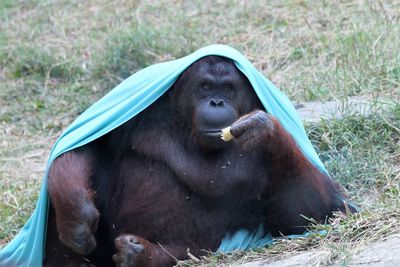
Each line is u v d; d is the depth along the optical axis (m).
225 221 11.52
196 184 11.37
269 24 20.05
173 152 11.46
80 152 11.30
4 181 15.51
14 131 18.00
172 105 11.55
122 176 11.62
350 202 12.08
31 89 19.42
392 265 9.37
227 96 11.34
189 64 11.41
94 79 19.45
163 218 11.43
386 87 15.86
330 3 20.39
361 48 17.36
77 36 21.25
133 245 10.61
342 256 9.84
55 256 11.78
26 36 21.50
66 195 10.74
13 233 13.61
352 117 14.41
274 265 10.20
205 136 11.11
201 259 11.19
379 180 13.12
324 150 14.16
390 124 14.05
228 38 19.86
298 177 11.24
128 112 11.31
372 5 19.77
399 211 10.62
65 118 18.38
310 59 18.23
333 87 16.42
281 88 16.98
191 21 20.80
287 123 11.83
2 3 23.36
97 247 11.87
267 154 11.21
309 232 11.03
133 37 19.77
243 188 11.41
